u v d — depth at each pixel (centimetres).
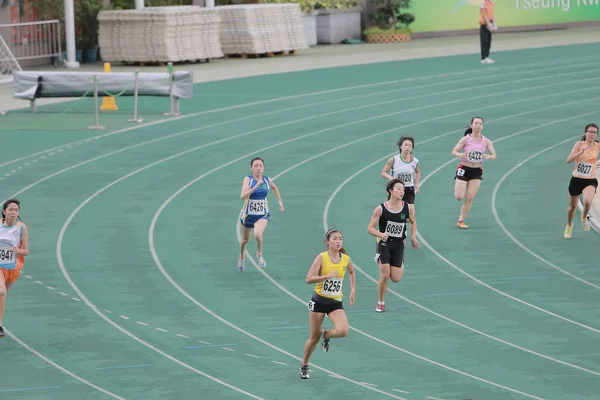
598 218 7031
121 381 4406
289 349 4797
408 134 10188
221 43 16175
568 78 13950
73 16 14900
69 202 7656
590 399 4159
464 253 6359
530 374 4450
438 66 15162
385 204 5212
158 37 14850
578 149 6506
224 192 7931
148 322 5172
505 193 7906
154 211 7388
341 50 17350
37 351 4778
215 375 4475
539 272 5981
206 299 5534
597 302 5444
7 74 14162
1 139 10075
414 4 19088
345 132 10294
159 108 11856
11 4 14350
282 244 6575
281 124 10744
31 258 6284
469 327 5075
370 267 6100
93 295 5600
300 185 8138
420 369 4528
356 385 4347
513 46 17700
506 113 11400
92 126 10662
